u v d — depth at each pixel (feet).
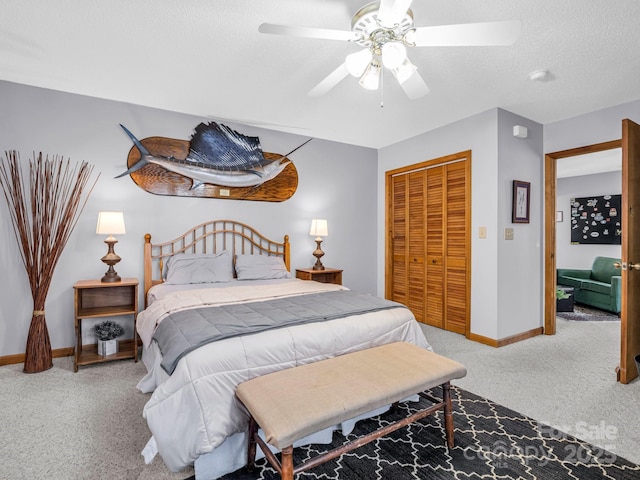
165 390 5.12
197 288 10.02
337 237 15.01
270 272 12.00
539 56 7.80
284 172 13.51
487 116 11.16
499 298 10.96
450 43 5.52
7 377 8.50
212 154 11.96
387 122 12.34
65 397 7.47
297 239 13.97
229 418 5.11
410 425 6.50
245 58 7.98
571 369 9.11
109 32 6.97
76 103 10.03
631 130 8.23
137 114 10.84
